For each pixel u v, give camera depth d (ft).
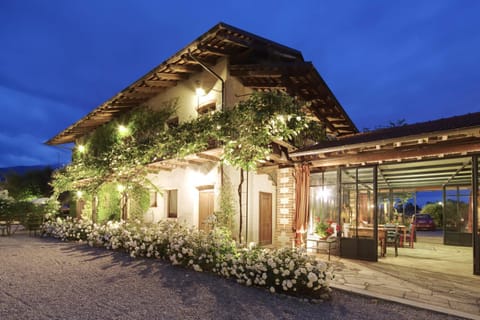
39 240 37.27
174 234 24.64
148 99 41.70
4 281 18.56
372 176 26.58
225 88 31.14
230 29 27.32
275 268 17.11
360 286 18.08
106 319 13.21
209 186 33.71
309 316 13.82
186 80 36.29
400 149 23.31
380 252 30.94
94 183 42.70
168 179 38.83
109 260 24.07
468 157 23.25
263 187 33.81
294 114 22.68
